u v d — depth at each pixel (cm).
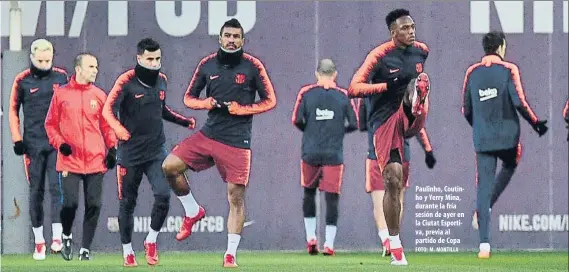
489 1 2994
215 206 2977
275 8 2980
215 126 2389
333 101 2836
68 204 2575
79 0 2961
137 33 2969
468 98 2814
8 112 2916
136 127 2462
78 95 2567
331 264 2512
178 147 2408
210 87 2409
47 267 2458
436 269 2356
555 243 3005
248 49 2977
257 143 2975
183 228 2491
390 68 2408
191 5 2975
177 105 2961
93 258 2786
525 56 2997
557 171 2994
